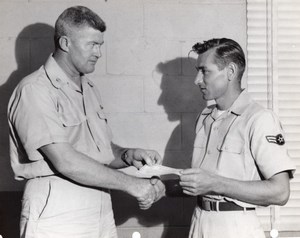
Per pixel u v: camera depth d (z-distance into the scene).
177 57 3.34
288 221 3.38
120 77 3.33
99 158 2.53
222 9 3.36
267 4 3.38
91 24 2.43
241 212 2.39
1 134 3.28
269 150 2.32
